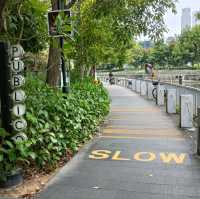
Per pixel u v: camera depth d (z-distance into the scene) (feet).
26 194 16.60
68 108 23.26
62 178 19.03
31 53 35.63
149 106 57.77
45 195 16.57
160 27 35.01
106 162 22.38
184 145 27.45
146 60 235.81
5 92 17.26
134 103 63.05
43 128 18.93
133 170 20.65
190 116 35.42
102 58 69.15
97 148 26.32
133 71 224.33
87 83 44.88
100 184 18.16
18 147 17.03
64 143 21.93
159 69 224.74
